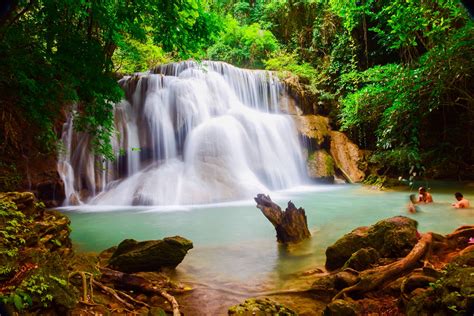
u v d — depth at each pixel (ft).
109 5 26.43
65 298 11.26
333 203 42.04
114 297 14.78
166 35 26.32
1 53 26.55
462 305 10.16
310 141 62.13
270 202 25.07
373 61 68.95
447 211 33.96
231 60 84.79
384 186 53.67
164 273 19.04
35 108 31.40
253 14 91.61
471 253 13.83
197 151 52.37
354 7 42.63
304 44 83.51
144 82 56.70
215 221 33.45
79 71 27.91
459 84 48.85
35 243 15.25
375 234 18.45
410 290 13.66
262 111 67.26
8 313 9.25
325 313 13.66
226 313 14.61
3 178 36.29
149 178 47.26
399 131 54.29
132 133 52.80
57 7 26.40
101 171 48.26
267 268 19.90
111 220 35.14
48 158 43.01
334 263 18.89
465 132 58.29
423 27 39.11
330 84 73.61
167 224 32.71
